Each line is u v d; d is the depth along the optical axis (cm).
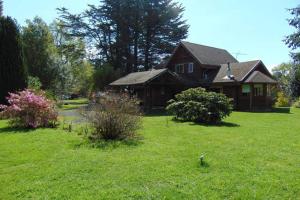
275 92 3428
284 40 2814
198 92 1741
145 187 561
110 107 1038
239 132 1243
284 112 2506
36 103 1377
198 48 3544
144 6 4475
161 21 4531
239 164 711
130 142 982
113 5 4500
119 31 4588
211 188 555
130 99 1249
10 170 670
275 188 556
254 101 2875
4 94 2253
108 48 4712
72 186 566
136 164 708
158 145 942
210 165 700
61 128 1341
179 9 4638
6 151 853
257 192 536
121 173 641
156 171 653
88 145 930
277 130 1311
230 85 2978
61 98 3784
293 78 3825
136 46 4753
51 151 849
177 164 708
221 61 3528
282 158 771
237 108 2953
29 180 601
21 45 2358
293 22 2753
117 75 4038
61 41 4875
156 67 4556
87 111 1127
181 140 1041
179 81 2934
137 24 4528
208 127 1422
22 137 1087
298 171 656
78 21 4603
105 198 512
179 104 1773
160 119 1872
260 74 2931
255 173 641
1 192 541
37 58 3634
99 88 3919
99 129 1030
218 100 1661
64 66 3828
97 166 693
